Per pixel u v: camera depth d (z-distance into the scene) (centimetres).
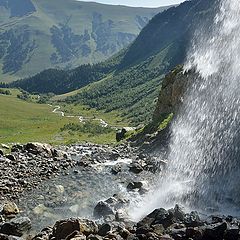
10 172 3158
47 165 3422
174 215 1794
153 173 3127
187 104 4053
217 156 2706
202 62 4284
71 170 3306
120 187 2773
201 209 2097
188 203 2227
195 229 1559
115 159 3759
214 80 3416
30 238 1845
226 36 3612
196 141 3156
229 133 2695
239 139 2544
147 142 4359
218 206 2123
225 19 3875
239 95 2797
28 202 2459
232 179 2414
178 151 3466
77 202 2461
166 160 3384
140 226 1756
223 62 3372
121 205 2275
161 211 1827
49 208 2355
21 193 2650
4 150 4228
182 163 3159
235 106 2783
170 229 1650
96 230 1755
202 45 4862
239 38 3294
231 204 2155
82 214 2247
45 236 1762
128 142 5288
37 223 2097
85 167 3406
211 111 3138
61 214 2253
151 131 5219
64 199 2522
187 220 1759
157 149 4009
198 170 2822
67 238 1612
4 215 2200
